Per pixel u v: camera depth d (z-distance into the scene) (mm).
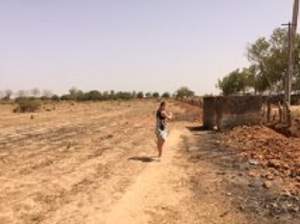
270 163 13523
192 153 16359
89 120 36625
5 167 13273
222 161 14594
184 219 8430
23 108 51500
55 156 15641
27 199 9578
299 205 9336
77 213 8656
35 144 19203
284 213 8836
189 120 35406
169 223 8172
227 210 9023
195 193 10359
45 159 14914
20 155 15750
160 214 8703
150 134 23984
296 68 63594
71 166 13617
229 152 16531
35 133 24375
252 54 67375
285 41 64312
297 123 24234
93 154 16203
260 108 25547
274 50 66000
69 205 9195
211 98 26312
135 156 15703
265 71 67125
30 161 14445
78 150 17312
